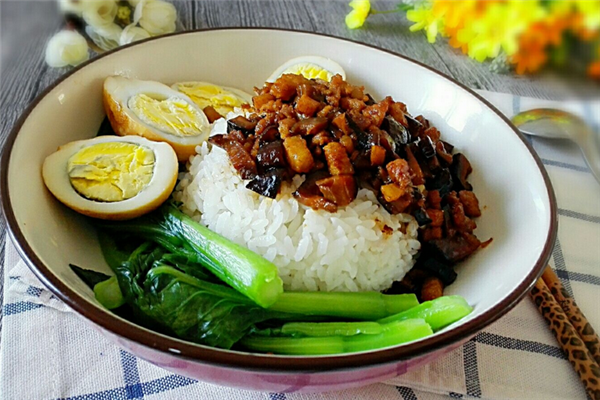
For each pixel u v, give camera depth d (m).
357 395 0.23
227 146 0.28
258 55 0.34
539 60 0.43
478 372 0.24
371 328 0.23
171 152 0.28
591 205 0.32
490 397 0.24
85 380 0.23
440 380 0.24
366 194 0.28
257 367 0.19
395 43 0.46
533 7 0.43
